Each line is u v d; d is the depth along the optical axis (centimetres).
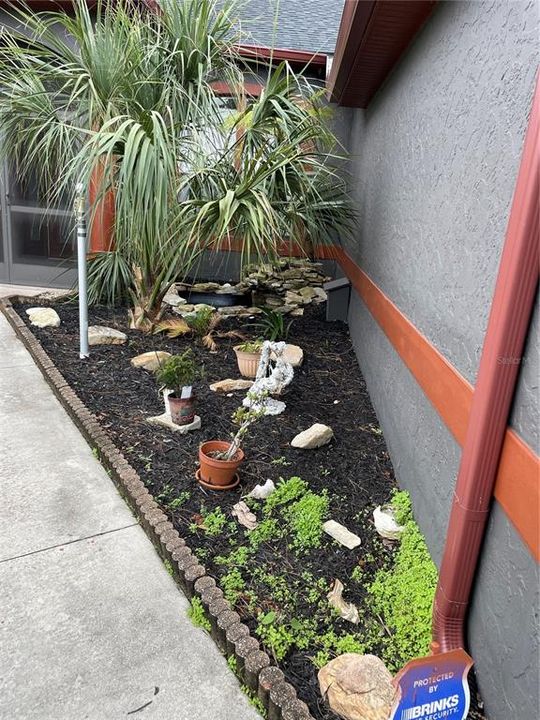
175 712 140
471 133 167
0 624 162
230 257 565
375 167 365
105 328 399
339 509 218
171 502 216
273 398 310
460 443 157
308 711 133
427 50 233
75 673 148
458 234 175
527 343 120
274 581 178
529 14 130
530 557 116
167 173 298
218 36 361
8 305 452
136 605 172
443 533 174
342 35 304
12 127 383
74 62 347
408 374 236
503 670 126
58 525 207
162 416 278
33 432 276
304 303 528
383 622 165
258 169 328
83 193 337
